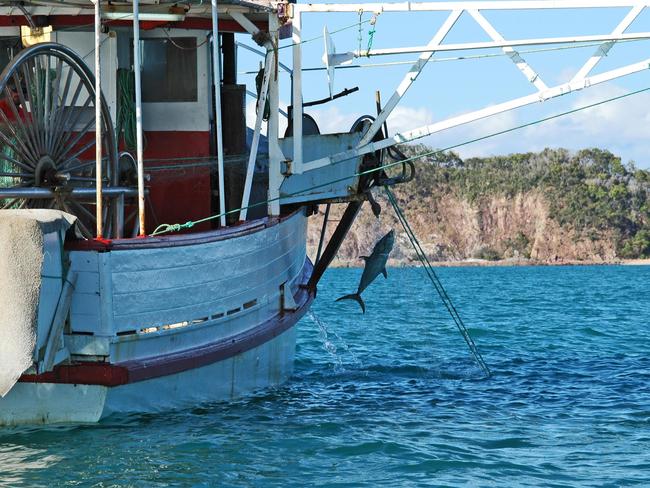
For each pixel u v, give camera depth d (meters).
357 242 119.50
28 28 12.72
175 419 10.53
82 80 11.97
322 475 8.88
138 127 10.33
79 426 9.73
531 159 180.50
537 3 12.41
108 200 11.77
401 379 15.48
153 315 9.99
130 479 8.38
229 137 13.91
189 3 11.72
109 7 11.69
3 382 8.87
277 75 12.96
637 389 14.41
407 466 9.33
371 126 13.48
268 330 12.30
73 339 9.46
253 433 10.35
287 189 13.65
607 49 12.22
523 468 9.39
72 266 9.39
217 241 10.94
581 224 172.12
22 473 8.43
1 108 12.34
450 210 172.88
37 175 11.20
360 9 12.95
